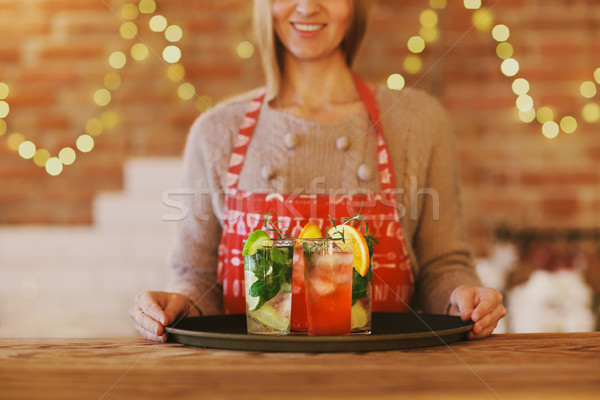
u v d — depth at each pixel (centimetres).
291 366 86
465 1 362
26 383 78
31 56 376
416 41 364
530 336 112
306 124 149
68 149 372
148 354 96
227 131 152
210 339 100
